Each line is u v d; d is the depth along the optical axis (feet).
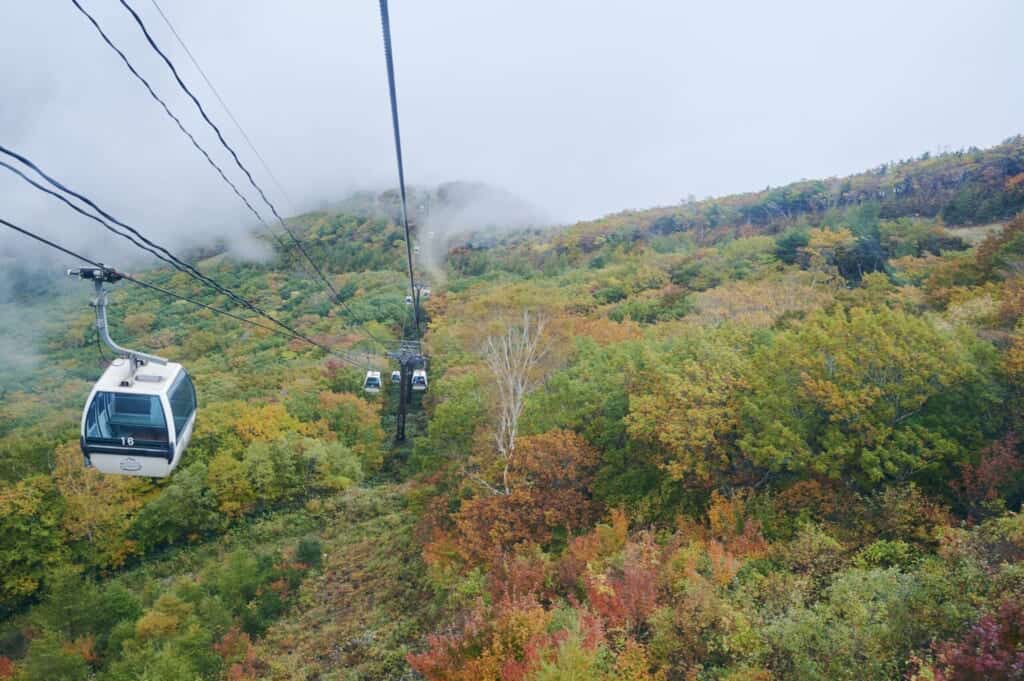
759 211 460.14
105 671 91.56
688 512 83.71
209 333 328.70
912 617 48.37
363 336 268.82
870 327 80.33
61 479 145.79
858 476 74.28
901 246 242.99
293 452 159.53
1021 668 36.96
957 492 69.51
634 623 57.11
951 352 75.46
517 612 56.59
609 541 74.59
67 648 95.81
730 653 51.96
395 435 188.85
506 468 95.30
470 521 91.97
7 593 133.39
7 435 191.52
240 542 140.46
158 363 48.44
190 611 102.01
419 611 93.04
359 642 89.97
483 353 139.54
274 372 236.02
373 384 123.65
